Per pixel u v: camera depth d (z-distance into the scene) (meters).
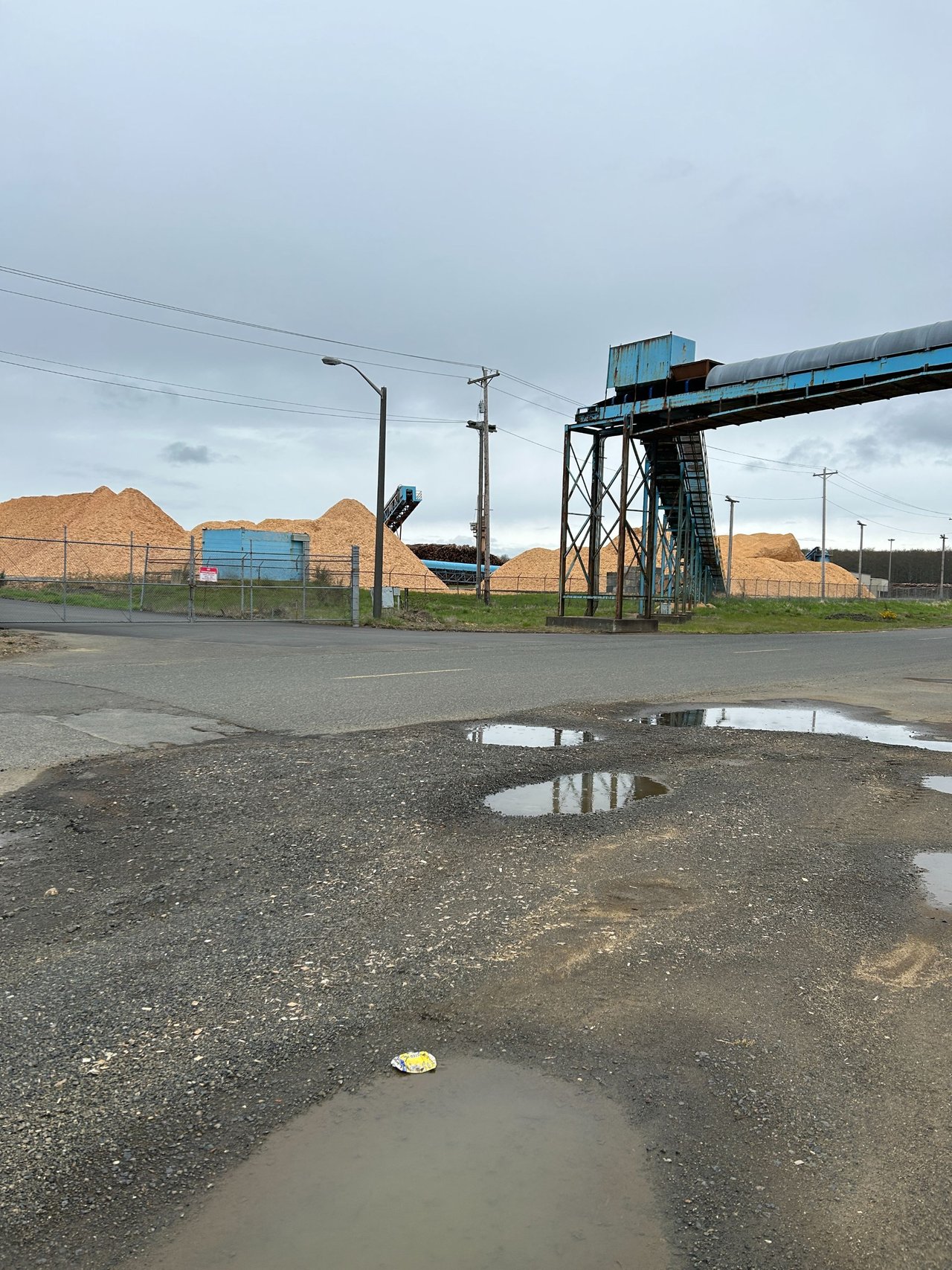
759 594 101.38
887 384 24.42
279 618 32.78
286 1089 2.68
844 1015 3.20
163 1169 2.31
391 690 11.91
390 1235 2.06
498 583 86.62
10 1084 2.71
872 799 6.59
